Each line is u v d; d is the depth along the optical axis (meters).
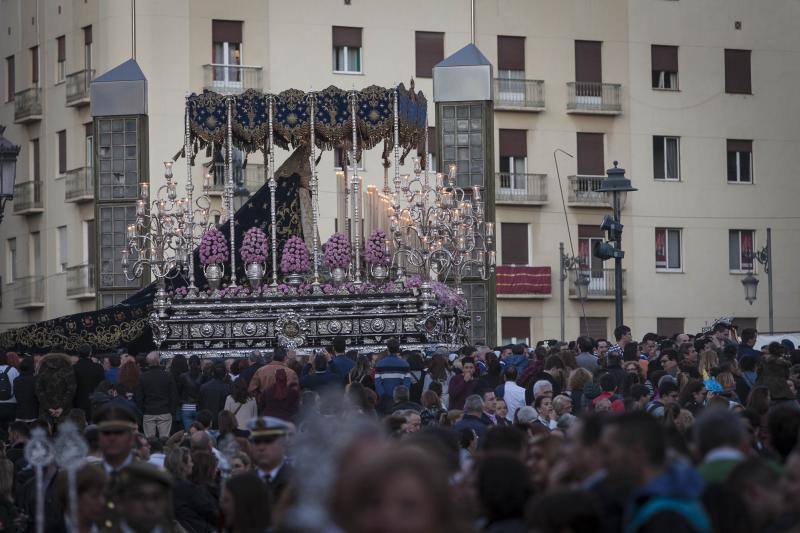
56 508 23.59
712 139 106.88
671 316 105.94
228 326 52.41
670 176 106.44
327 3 98.69
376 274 53.06
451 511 11.00
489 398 35.31
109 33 96.38
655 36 105.75
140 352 54.41
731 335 54.44
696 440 17.20
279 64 97.69
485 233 61.81
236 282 54.69
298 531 12.20
